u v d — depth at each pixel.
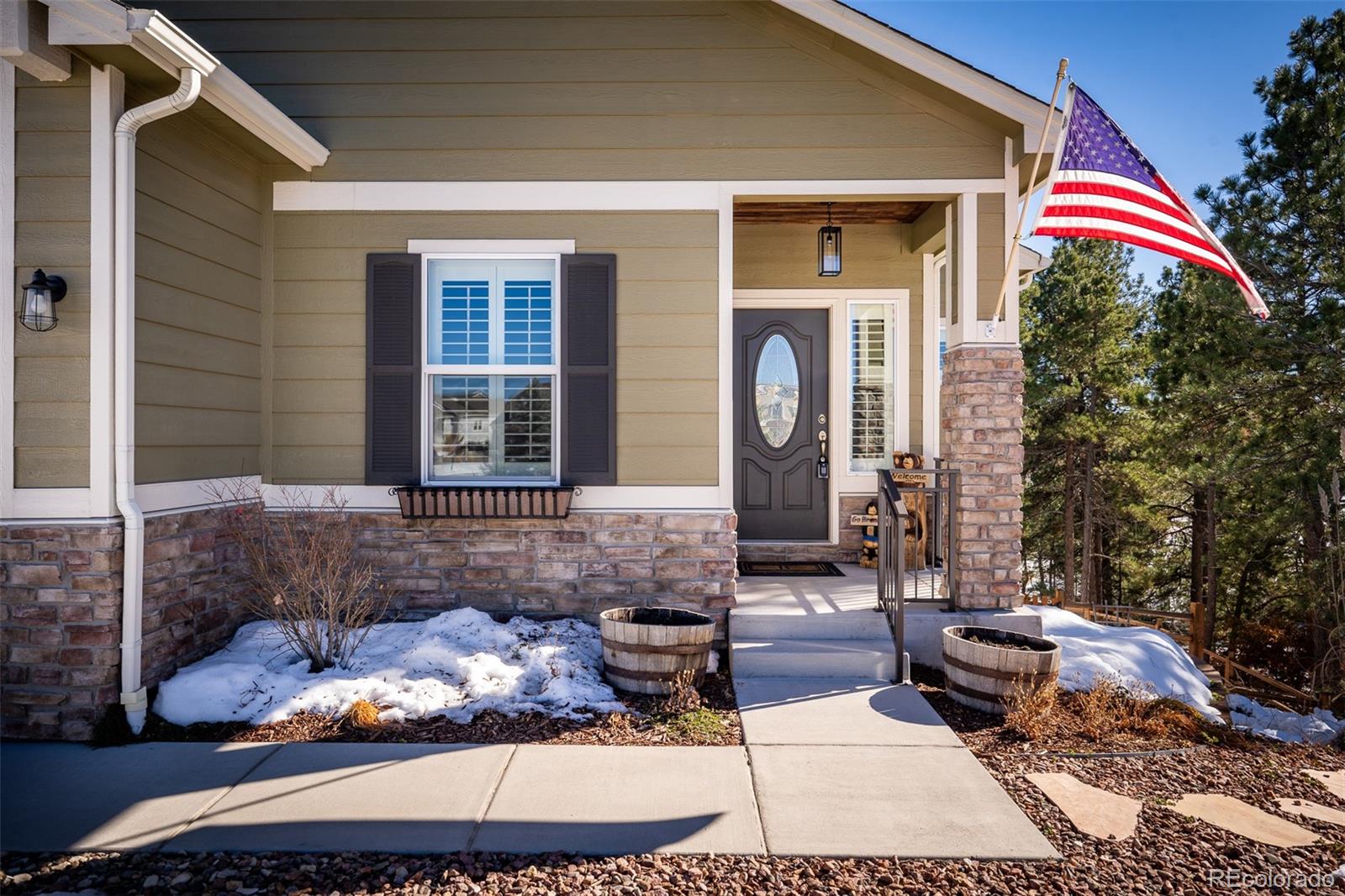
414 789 3.54
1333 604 8.95
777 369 7.60
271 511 5.67
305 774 3.69
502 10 5.71
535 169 5.73
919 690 5.03
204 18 5.72
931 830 3.23
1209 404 10.08
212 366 5.10
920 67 5.23
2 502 4.15
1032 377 16.33
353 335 5.73
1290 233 9.47
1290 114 9.29
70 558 4.15
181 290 4.77
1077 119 4.96
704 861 3.00
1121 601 17.84
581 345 5.70
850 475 7.45
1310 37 9.59
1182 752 4.14
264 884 2.83
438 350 5.81
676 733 4.24
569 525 5.67
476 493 5.52
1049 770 3.88
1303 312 9.33
